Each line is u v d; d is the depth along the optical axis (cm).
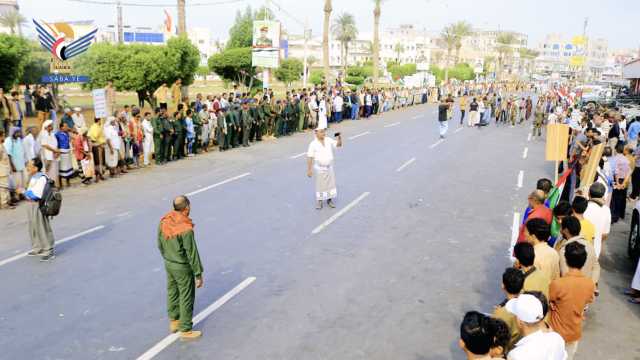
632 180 1441
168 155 1866
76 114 1752
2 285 816
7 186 1286
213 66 5581
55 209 921
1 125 1927
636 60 3158
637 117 1836
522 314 410
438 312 739
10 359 610
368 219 1186
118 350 630
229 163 1853
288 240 1032
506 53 14425
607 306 777
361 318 718
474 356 365
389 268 898
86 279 839
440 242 1037
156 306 748
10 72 2881
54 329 679
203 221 1150
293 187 1484
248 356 620
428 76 6644
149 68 3306
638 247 938
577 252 520
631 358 630
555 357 404
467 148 2294
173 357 616
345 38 10762
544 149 2316
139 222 1142
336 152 2097
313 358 617
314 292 798
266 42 3409
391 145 2320
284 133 2608
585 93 4903
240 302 763
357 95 3491
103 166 1622
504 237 1074
